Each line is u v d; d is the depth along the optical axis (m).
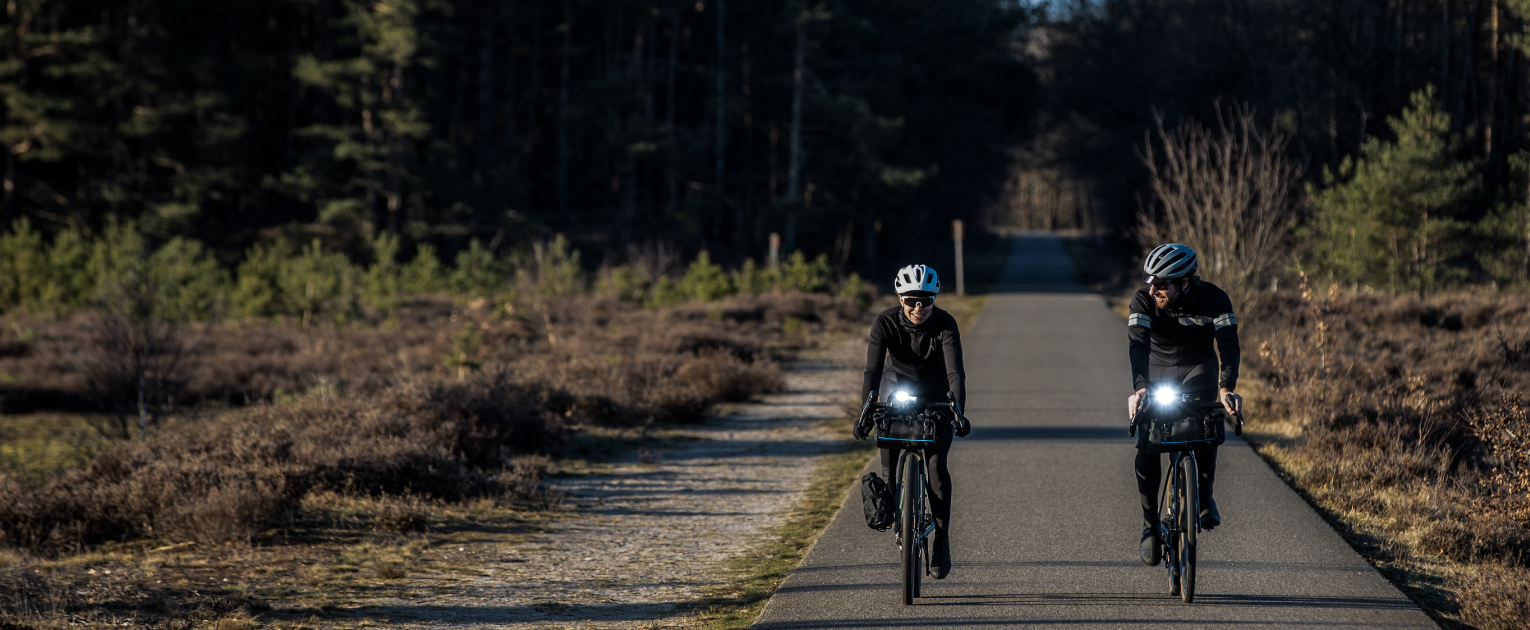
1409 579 7.94
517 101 82.19
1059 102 74.50
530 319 31.47
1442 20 51.34
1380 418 12.97
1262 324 23.50
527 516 10.88
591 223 74.69
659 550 9.48
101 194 61.72
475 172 72.56
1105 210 79.50
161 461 10.98
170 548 9.34
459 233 64.94
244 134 67.31
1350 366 17.41
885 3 76.81
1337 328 22.58
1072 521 9.64
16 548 9.23
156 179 64.44
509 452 13.93
